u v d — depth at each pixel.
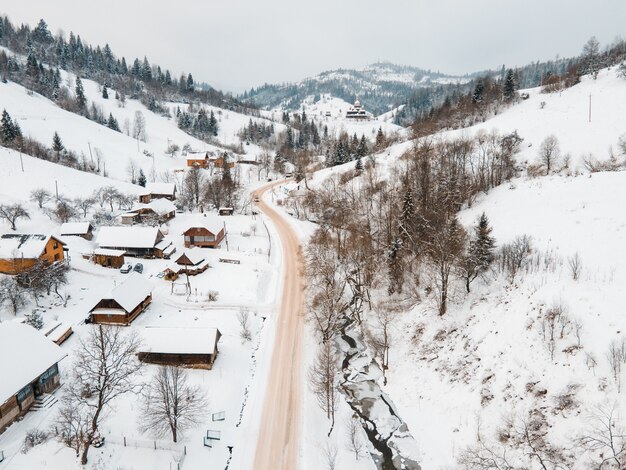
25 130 158.50
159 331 53.69
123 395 46.53
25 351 44.38
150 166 165.12
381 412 47.12
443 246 58.41
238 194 129.25
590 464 31.62
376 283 72.31
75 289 70.44
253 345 58.88
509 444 37.00
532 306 45.38
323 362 48.97
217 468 38.59
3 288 60.78
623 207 53.59
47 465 36.91
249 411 46.47
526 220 61.00
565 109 104.75
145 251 86.69
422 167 88.31
